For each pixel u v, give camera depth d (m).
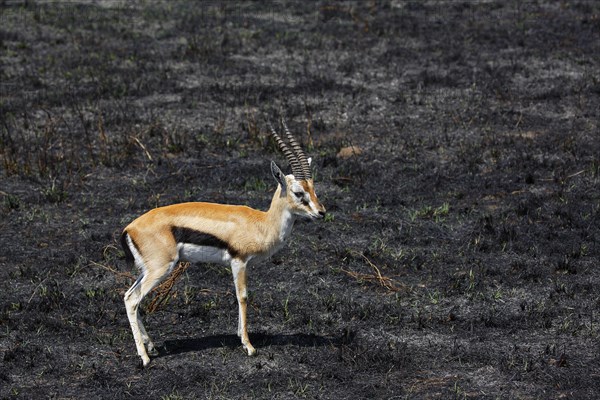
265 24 28.33
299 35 26.89
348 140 18.48
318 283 12.68
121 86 21.77
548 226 14.45
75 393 9.80
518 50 24.72
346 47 25.52
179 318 11.59
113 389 9.87
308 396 9.75
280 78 22.83
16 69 23.19
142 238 10.12
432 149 18.08
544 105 20.36
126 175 16.69
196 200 15.44
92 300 12.04
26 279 12.68
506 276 12.77
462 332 11.28
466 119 19.70
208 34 27.08
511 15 28.78
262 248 10.46
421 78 22.39
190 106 20.47
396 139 18.59
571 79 22.09
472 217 14.89
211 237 10.25
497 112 19.95
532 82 21.95
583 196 15.55
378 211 15.17
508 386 9.94
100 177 16.58
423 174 16.73
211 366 10.38
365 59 24.34
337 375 10.15
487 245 13.70
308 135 18.55
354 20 28.80
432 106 20.53
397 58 24.31
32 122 19.38
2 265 13.08
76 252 13.48
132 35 26.78
